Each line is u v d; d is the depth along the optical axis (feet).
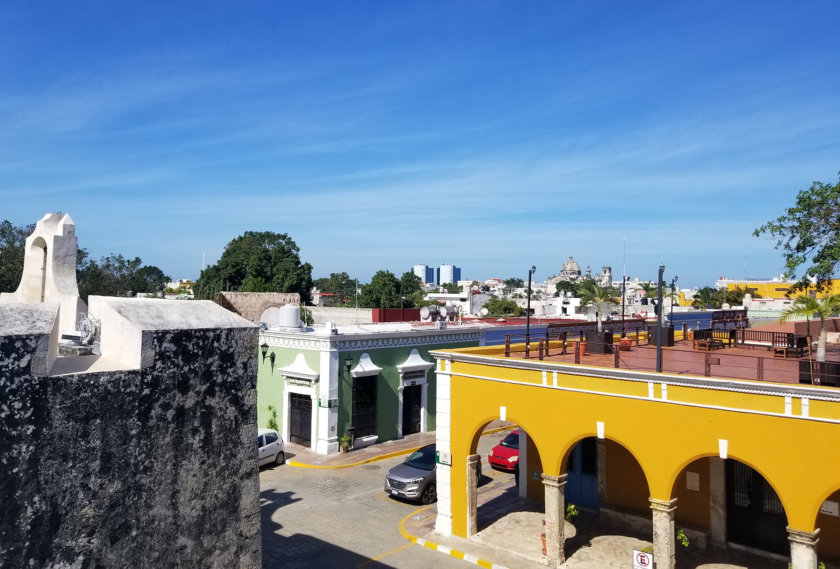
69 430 18.81
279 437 71.56
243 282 227.81
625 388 39.58
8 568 17.20
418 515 54.24
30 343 18.01
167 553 21.48
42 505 18.06
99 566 19.42
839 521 40.81
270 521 53.01
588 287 95.40
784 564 43.01
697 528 46.65
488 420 46.73
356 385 78.64
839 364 34.22
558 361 48.73
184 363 22.33
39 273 30.48
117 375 20.16
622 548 45.75
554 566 42.14
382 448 78.23
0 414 17.25
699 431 36.55
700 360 50.80
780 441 33.71
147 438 20.99
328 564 44.29
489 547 46.19
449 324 98.37
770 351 59.16
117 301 22.59
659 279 40.27
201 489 22.76
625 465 51.13
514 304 266.57
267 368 82.23
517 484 62.90
